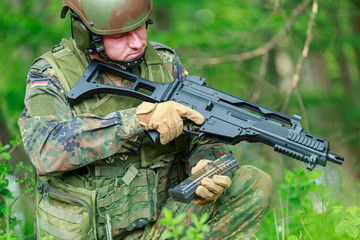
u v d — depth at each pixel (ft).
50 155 15.64
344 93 54.80
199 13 54.44
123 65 16.75
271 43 38.65
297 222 19.81
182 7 54.08
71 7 16.10
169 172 17.84
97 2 15.62
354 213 17.17
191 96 16.56
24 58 47.83
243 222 16.93
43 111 16.06
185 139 17.70
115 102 16.84
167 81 17.70
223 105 16.30
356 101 56.39
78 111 16.44
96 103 16.66
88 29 16.10
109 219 16.48
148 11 16.16
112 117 15.72
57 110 16.21
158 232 17.04
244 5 48.88
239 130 15.85
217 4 49.90
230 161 16.29
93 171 16.61
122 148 16.43
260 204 16.90
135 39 16.20
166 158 17.46
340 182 24.17
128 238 17.31
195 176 15.84
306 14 42.19
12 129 41.01
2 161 26.68
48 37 44.68
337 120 53.88
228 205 16.96
